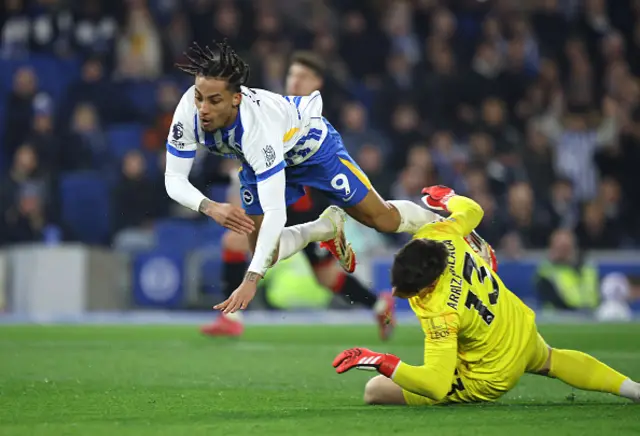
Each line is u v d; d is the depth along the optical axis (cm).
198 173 2456
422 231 926
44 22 3209
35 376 1216
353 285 1720
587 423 790
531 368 932
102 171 2897
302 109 1062
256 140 965
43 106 3022
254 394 1046
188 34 3173
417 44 3322
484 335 887
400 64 3114
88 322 2402
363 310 2709
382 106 3012
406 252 862
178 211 2839
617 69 3344
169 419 834
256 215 1124
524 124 3103
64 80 3138
